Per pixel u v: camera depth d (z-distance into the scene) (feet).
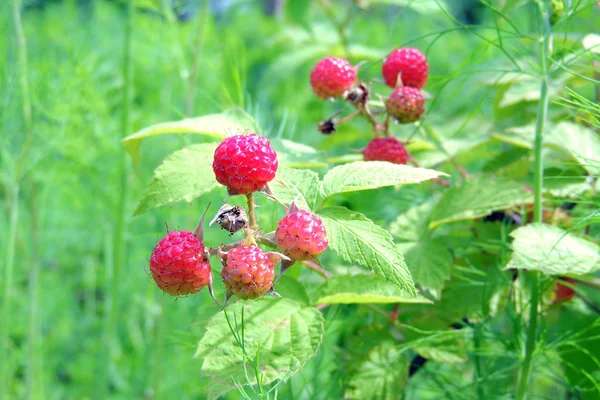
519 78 1.23
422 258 1.08
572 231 1.07
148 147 1.79
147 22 1.68
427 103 1.70
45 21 2.30
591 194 1.17
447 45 2.32
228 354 0.94
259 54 2.38
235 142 0.89
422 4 1.44
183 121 1.06
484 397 1.13
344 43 1.72
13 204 1.40
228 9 2.41
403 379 1.09
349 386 1.09
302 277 1.22
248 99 1.28
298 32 1.81
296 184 0.97
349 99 1.07
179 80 1.75
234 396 1.63
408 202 1.30
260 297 0.88
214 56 1.87
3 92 1.40
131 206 1.69
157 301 1.64
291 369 0.93
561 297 1.18
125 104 1.35
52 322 2.06
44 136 1.46
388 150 1.05
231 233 0.90
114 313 1.43
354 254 0.90
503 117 1.29
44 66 1.49
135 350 1.90
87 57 1.54
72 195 1.79
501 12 1.10
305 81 2.38
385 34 2.40
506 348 1.11
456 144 1.25
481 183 1.10
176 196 0.99
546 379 1.36
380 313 1.15
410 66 1.07
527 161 1.16
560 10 1.02
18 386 1.76
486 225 1.17
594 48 1.06
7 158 1.39
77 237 1.96
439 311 1.13
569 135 1.15
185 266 0.88
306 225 0.87
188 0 1.69
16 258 1.82
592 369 1.15
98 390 1.45
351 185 0.94
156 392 1.43
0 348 1.42
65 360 2.06
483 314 1.10
